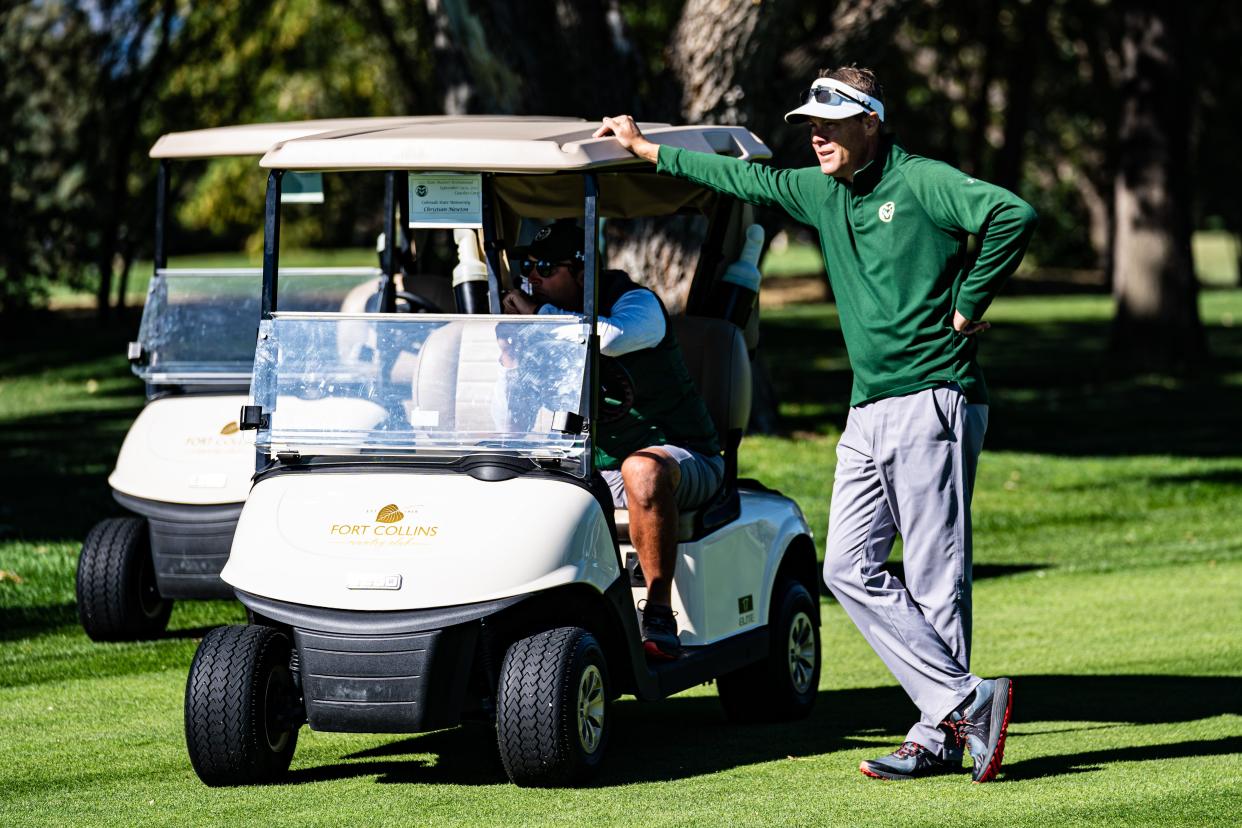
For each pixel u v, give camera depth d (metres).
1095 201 142.00
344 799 13.45
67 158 74.56
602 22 39.44
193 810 13.15
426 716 13.01
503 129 15.49
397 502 13.66
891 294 13.87
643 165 15.92
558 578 13.30
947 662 13.93
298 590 13.26
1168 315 67.94
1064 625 22.94
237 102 79.94
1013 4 88.75
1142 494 36.97
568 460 14.03
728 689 17.06
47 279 76.12
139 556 21.41
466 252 16.77
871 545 14.34
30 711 17.55
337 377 14.30
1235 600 24.66
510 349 14.10
